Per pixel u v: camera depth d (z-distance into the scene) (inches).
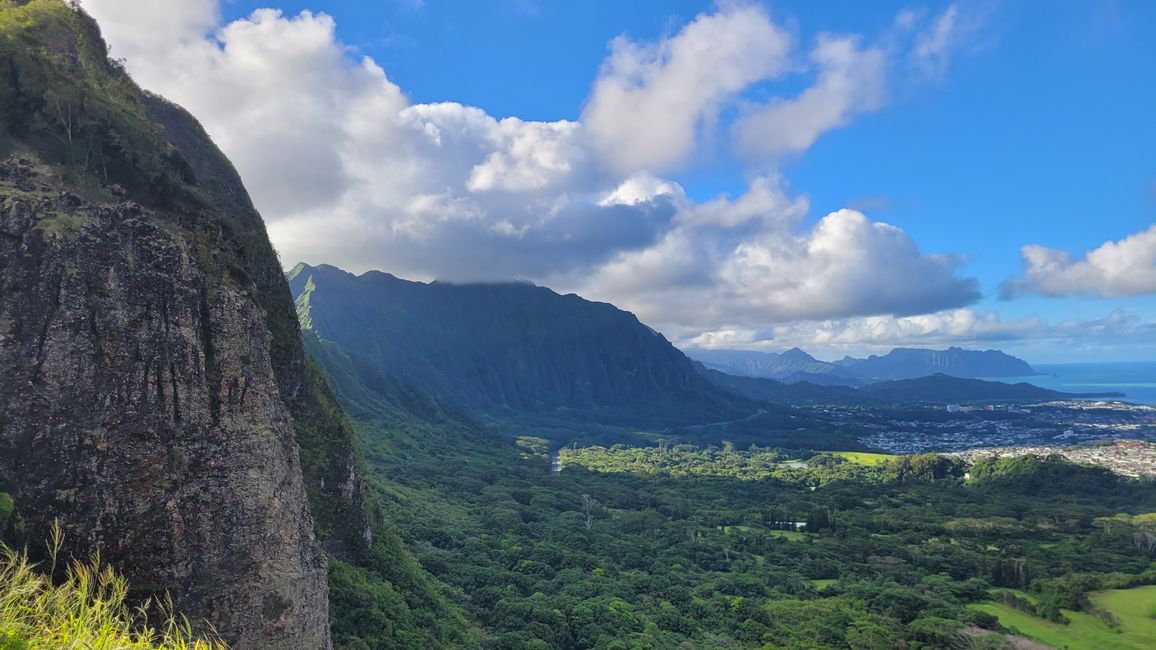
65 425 989.8
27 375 975.6
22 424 957.2
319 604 1262.3
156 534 1031.0
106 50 1879.9
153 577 1011.9
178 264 1204.5
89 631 583.5
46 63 1353.3
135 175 1369.3
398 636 1802.4
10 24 1435.8
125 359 1072.2
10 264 1000.9
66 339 1016.2
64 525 950.4
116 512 1003.3
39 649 546.6
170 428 1093.8
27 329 991.0
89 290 1059.9
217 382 1186.6
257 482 1178.6
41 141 1220.5
